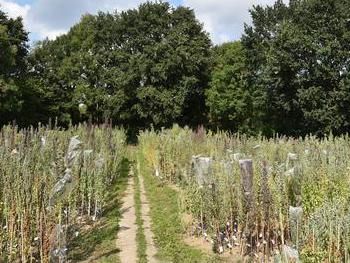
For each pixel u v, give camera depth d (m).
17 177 9.31
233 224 11.13
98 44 56.16
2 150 11.43
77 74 55.69
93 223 13.74
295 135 42.59
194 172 12.99
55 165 12.62
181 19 54.56
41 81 54.53
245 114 52.00
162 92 51.19
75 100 54.03
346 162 13.09
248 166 10.55
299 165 11.10
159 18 54.22
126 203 16.97
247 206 10.48
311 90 39.09
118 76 52.16
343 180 10.33
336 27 39.62
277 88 41.94
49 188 9.73
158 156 22.66
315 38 40.12
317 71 39.31
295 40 39.78
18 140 19.06
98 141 22.81
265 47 47.53
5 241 9.09
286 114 43.28
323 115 38.72
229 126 54.22
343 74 39.41
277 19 48.31
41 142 18.36
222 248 10.75
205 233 11.67
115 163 21.91
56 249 8.88
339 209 7.70
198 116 54.97
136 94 51.38
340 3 40.31
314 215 7.89
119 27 54.78
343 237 7.33
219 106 52.56
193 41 52.78
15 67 52.78
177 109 50.56
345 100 38.34
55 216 9.52
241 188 10.61
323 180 10.06
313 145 19.02
